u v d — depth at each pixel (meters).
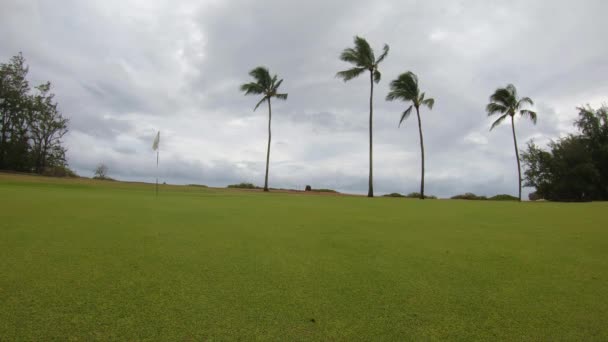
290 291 2.16
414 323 1.74
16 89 32.38
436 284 2.38
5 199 7.45
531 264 2.98
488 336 1.61
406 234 4.54
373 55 24.09
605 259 3.20
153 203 8.04
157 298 1.98
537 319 1.81
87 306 1.83
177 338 1.52
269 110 27.89
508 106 26.02
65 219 4.81
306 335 1.59
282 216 6.34
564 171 25.47
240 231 4.39
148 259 2.83
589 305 2.02
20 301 1.88
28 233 3.71
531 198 29.00
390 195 30.64
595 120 25.50
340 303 1.99
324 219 6.04
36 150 33.22
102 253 2.97
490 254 3.37
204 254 3.07
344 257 3.13
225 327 1.64
